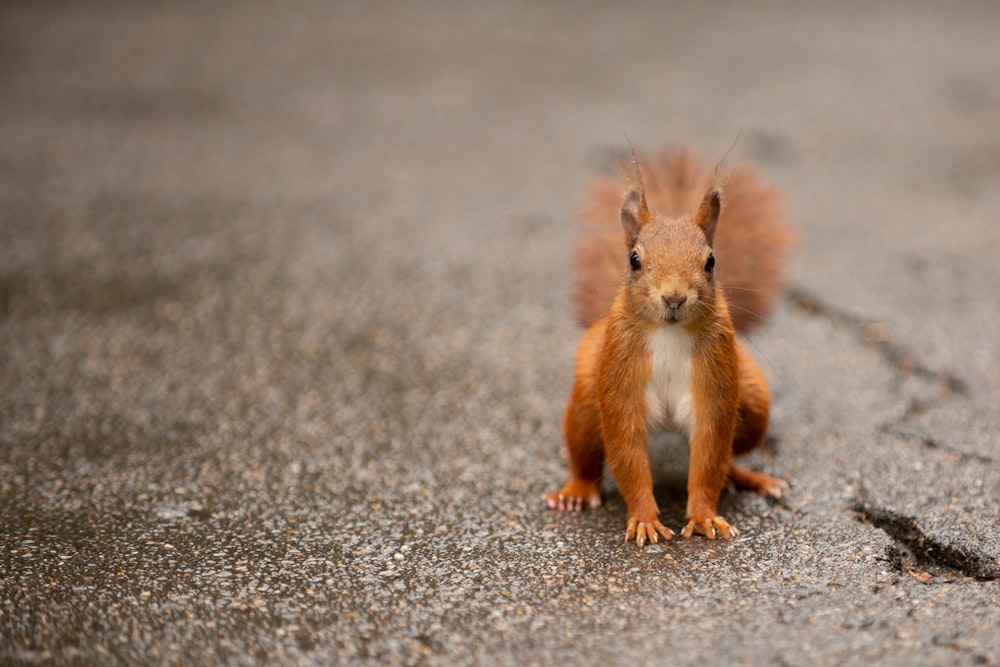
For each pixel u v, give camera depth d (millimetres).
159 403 9680
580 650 5742
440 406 9672
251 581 6578
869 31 27047
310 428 9188
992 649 5582
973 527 7141
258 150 18047
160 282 12664
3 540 7102
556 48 25328
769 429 8969
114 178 16500
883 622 5922
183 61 23812
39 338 11102
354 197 15852
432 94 21547
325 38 26203
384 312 11938
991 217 14562
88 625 6016
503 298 12305
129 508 7660
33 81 22047
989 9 29469
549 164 17312
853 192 15727
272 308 12000
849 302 11672
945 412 9086
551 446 8836
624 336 7129
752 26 27781
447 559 6887
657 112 20016
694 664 5570
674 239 6941
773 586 6406
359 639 5895
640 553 6922
